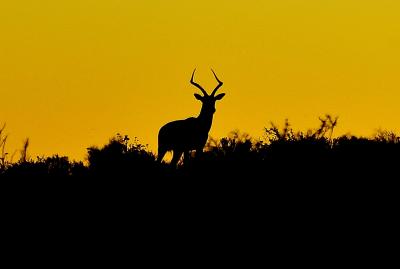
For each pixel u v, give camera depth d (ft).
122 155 295.69
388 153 287.07
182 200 280.92
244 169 286.25
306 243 268.00
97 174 291.38
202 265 264.11
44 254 271.49
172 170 294.87
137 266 266.57
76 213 281.54
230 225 273.33
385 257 264.31
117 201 283.18
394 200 278.05
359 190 279.69
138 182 286.25
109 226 277.03
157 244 270.46
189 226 273.95
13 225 279.90
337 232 270.67
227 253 266.57
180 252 267.80
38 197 287.07
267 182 281.54
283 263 263.49
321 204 277.23
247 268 263.08
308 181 281.13
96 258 269.23
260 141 296.92
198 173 287.69
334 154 288.71
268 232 271.08
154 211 279.08
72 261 269.03
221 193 280.92
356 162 285.43
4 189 289.12
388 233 270.05
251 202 278.26
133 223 276.62
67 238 275.39
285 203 277.44
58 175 293.43
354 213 274.57
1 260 270.26
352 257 264.31
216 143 300.40
